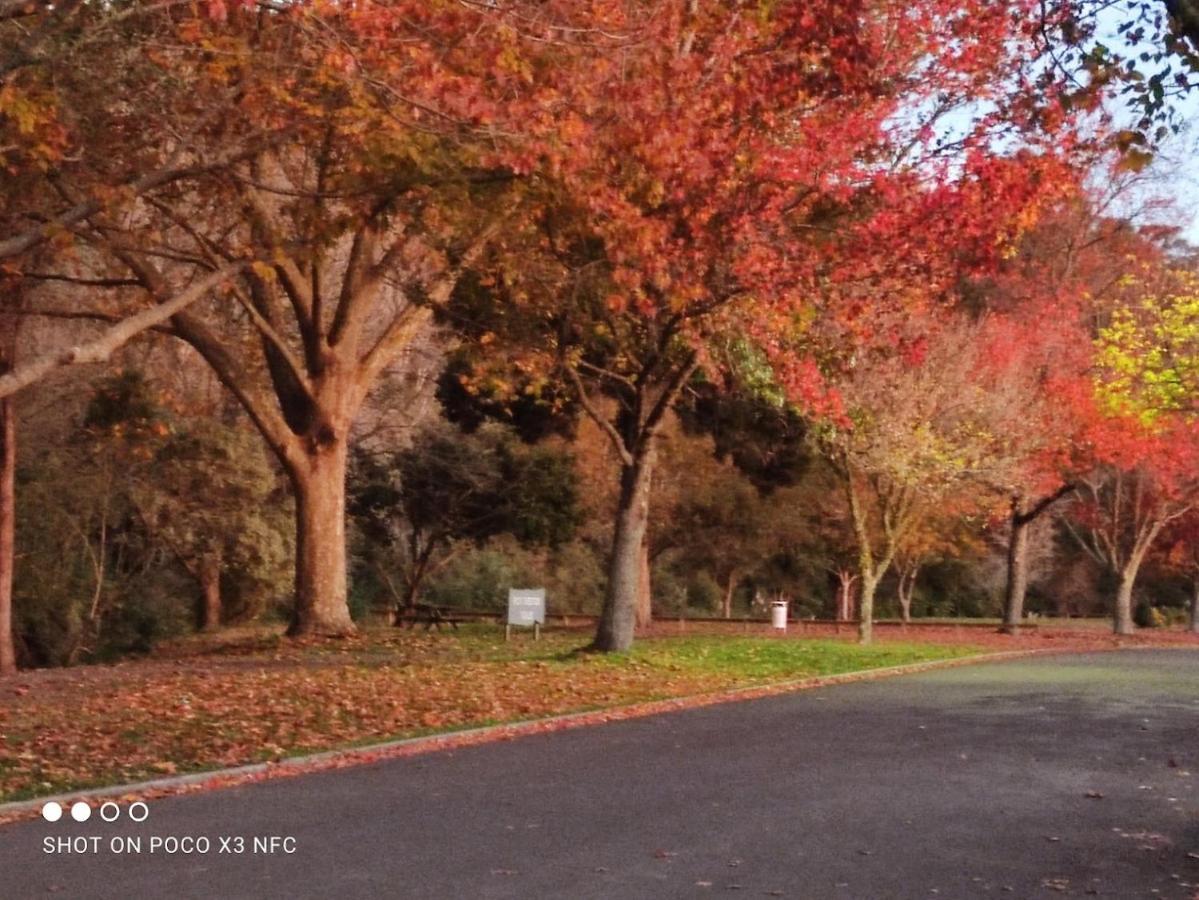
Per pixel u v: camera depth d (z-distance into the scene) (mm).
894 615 49594
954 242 18031
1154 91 10297
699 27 16016
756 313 19516
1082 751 13383
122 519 35438
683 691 18844
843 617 43875
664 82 15461
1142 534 36938
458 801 10641
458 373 29109
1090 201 32250
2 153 14898
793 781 11570
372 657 22500
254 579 38125
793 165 17500
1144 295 31703
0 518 27344
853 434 26172
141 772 11758
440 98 14609
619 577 23078
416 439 37500
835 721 15945
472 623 34250
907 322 24094
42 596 32312
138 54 15078
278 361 25906
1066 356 30859
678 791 11086
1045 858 8742
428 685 18109
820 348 22250
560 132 14945
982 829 9609
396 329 26594
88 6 14352
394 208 17703
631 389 23531
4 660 27219
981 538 44562
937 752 13312
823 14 15859
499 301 21172
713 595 46656
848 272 18484
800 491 36250
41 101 13906
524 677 19438
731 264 18125
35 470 32469
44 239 15453
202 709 15273
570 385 23703
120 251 17531
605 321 21172
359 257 25781
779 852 8812
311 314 25531
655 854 8734
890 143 17984
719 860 8570
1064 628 40188
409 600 38219
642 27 14844
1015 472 29000
